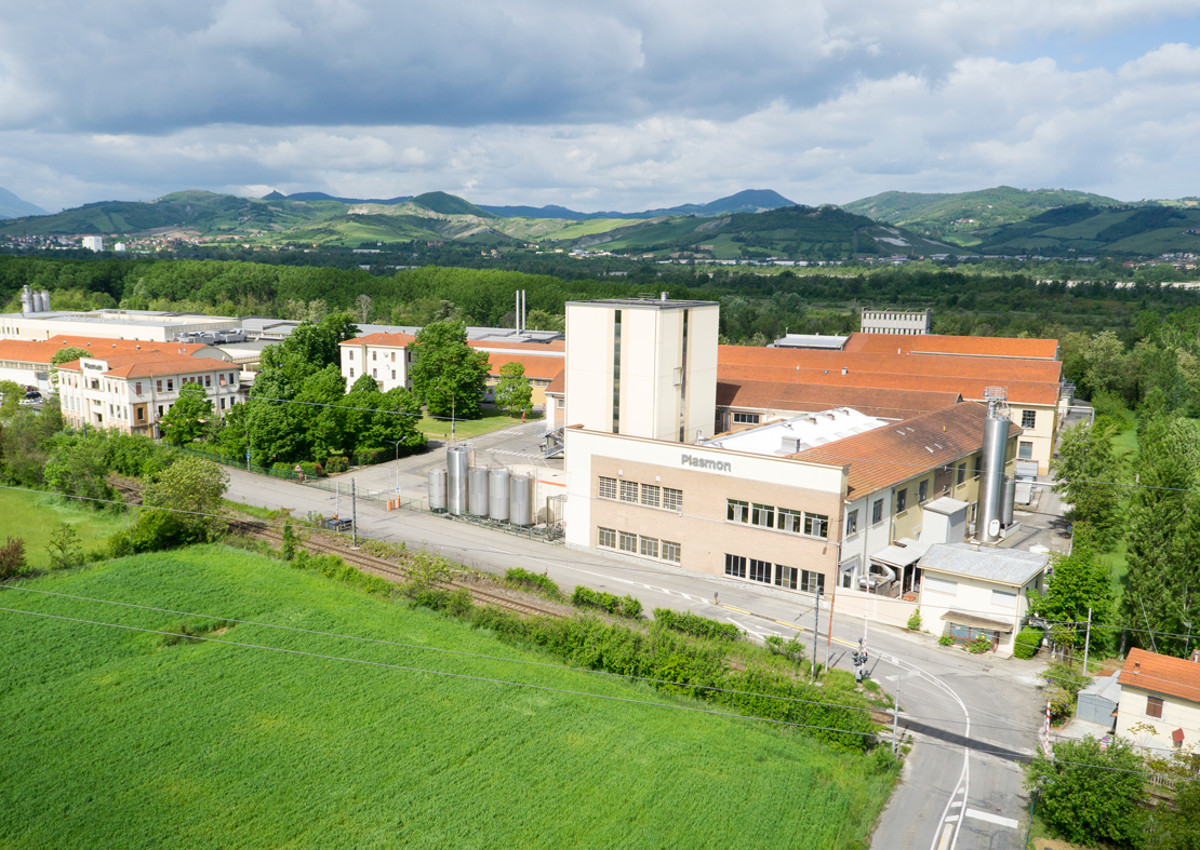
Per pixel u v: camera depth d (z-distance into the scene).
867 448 77.19
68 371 128.62
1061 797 39.94
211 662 56.47
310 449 108.69
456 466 88.94
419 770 44.88
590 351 91.12
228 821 40.81
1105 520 76.00
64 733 48.03
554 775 44.41
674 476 73.94
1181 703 44.56
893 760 45.41
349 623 62.38
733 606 66.62
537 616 61.44
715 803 41.88
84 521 87.31
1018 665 57.25
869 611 64.56
